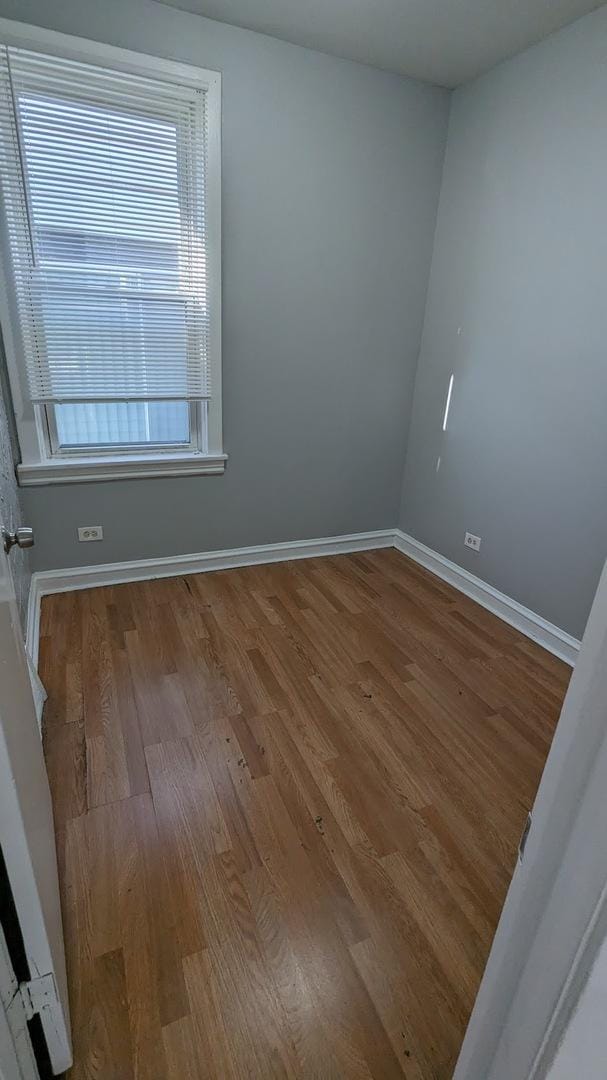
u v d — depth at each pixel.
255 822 1.45
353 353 2.93
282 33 2.17
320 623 2.52
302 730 1.81
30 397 2.29
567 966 0.37
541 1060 0.40
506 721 1.92
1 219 2.01
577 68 1.99
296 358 2.80
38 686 1.80
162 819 1.44
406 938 1.18
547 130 2.15
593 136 1.97
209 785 1.56
